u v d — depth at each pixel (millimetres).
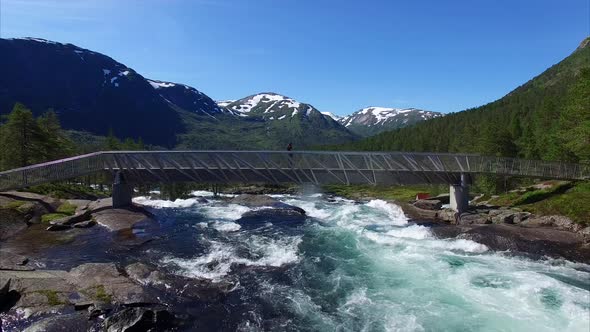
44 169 36219
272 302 18078
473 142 79750
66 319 14828
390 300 18484
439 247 28453
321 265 23750
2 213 30391
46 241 27422
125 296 17016
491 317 16516
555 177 39844
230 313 16828
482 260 25078
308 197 72750
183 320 15727
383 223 38656
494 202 43781
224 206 48281
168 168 38875
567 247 27250
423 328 15656
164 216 39750
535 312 16891
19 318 15031
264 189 86250
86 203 39500
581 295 18672
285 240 29750
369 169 39594
